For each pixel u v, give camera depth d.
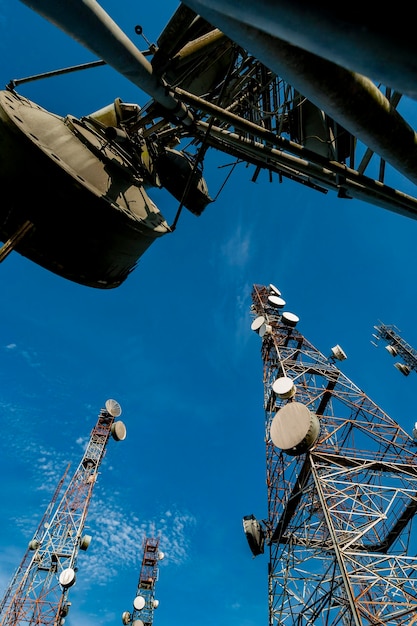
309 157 6.43
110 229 11.36
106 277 12.80
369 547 20.38
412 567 14.61
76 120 13.18
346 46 1.03
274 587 19.80
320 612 15.89
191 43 7.07
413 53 0.96
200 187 17.09
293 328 29.89
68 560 36.69
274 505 22.91
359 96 2.26
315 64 1.98
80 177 10.97
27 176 10.30
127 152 14.31
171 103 7.03
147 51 6.39
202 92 14.05
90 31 3.89
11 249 10.33
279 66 2.02
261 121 11.77
